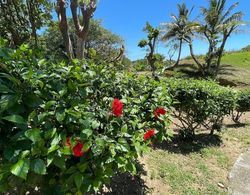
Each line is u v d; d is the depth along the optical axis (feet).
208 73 98.68
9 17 16.15
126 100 11.12
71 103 8.05
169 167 20.27
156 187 17.57
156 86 14.75
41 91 7.77
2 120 7.14
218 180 19.99
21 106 7.22
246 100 36.70
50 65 8.82
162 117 13.10
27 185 8.10
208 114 25.88
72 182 7.96
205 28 104.17
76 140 7.59
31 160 6.88
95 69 10.75
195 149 24.81
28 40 16.72
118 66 14.64
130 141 9.87
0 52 7.53
